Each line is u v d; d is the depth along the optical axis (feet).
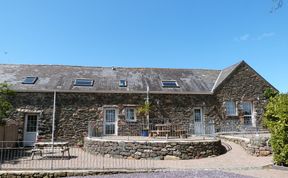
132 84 65.05
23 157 44.29
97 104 61.21
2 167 34.91
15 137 55.98
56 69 69.97
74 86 61.67
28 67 69.72
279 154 34.60
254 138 46.57
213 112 65.00
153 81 67.56
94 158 44.16
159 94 63.46
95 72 70.23
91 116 60.54
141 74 71.20
